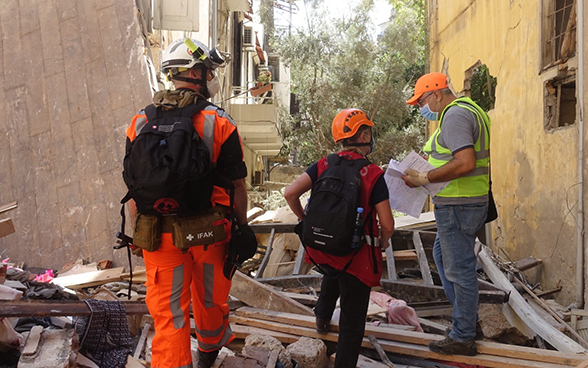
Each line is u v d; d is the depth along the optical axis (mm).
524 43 6848
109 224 5793
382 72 21594
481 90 9820
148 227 2652
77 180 5969
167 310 2725
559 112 6156
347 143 3371
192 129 2594
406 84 22047
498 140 7777
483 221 3521
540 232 6199
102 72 6156
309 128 23203
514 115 7148
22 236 5898
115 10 6289
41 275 5285
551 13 6250
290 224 6535
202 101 2742
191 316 4105
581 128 5090
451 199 3480
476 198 3465
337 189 3143
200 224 2666
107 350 3279
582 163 5066
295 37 21562
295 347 3604
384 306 4520
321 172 3354
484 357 3523
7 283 3898
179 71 2789
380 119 21500
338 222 3062
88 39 6289
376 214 3326
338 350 3254
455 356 3557
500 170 7641
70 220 5875
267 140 20344
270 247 6277
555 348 4254
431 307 5188
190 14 8242
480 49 8695
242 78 22578
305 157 26203
